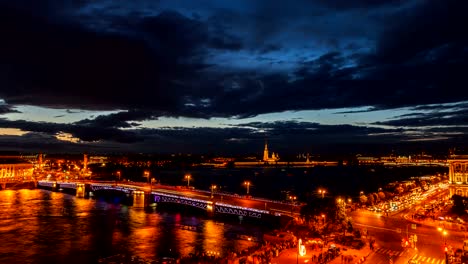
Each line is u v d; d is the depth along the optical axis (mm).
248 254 123250
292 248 130000
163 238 174375
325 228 151500
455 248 126562
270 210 199000
